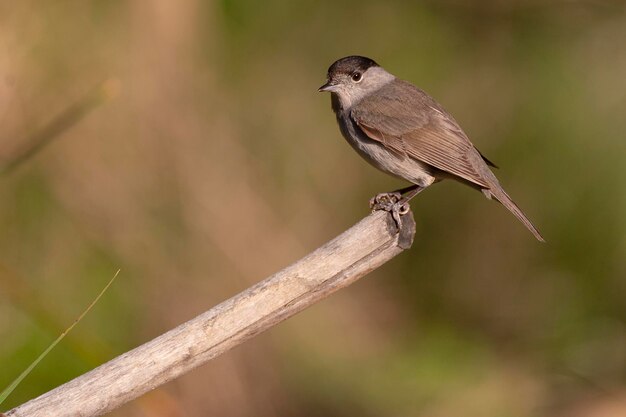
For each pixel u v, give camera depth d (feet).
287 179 43.73
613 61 46.39
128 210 39.24
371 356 44.01
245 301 20.51
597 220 45.16
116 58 39.88
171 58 40.98
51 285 37.09
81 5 39.86
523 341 45.27
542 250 46.14
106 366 19.62
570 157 45.50
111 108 39.27
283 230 42.50
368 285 46.83
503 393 43.32
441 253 47.19
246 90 43.83
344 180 45.32
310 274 21.04
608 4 47.73
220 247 40.55
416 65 47.34
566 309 45.60
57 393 19.31
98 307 37.60
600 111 45.50
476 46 48.21
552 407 42.78
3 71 37.09
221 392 39.96
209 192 40.78
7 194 37.47
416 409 42.68
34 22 38.29
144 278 38.88
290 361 42.09
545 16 48.14
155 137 40.14
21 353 34.96
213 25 43.45
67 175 38.55
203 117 41.63
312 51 46.29
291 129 44.32
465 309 46.50
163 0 40.91
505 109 46.91
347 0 47.78
